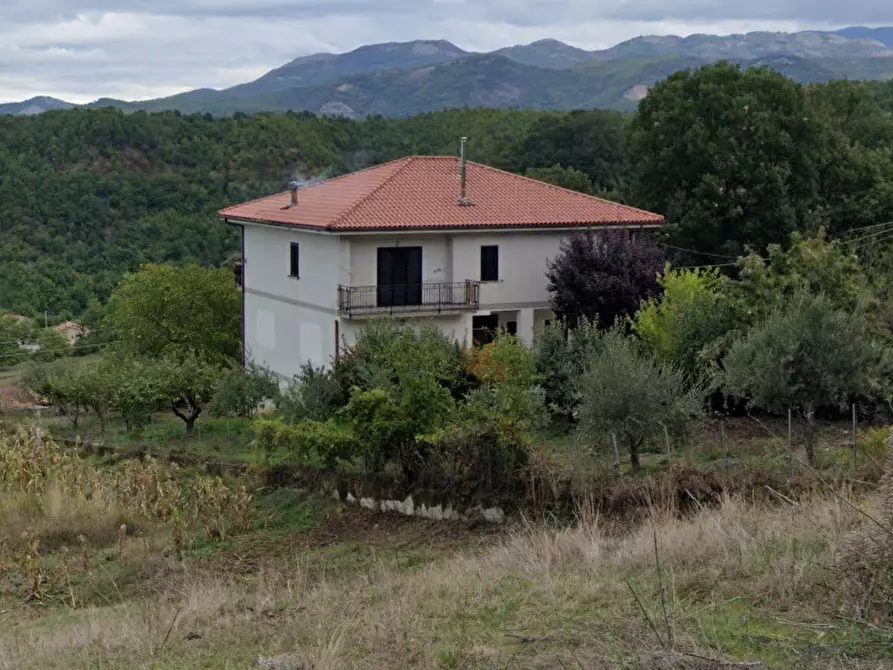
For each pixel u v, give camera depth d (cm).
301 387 2636
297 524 2028
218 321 4131
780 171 4250
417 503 1948
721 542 1109
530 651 856
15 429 3266
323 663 858
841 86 5381
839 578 902
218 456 2639
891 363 1917
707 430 2339
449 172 3700
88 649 1095
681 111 4469
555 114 7544
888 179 4609
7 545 1889
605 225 3481
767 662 773
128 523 2072
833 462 1752
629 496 1612
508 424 1864
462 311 3288
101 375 3325
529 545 1327
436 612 1020
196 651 1022
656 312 2747
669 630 798
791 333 1819
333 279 3188
